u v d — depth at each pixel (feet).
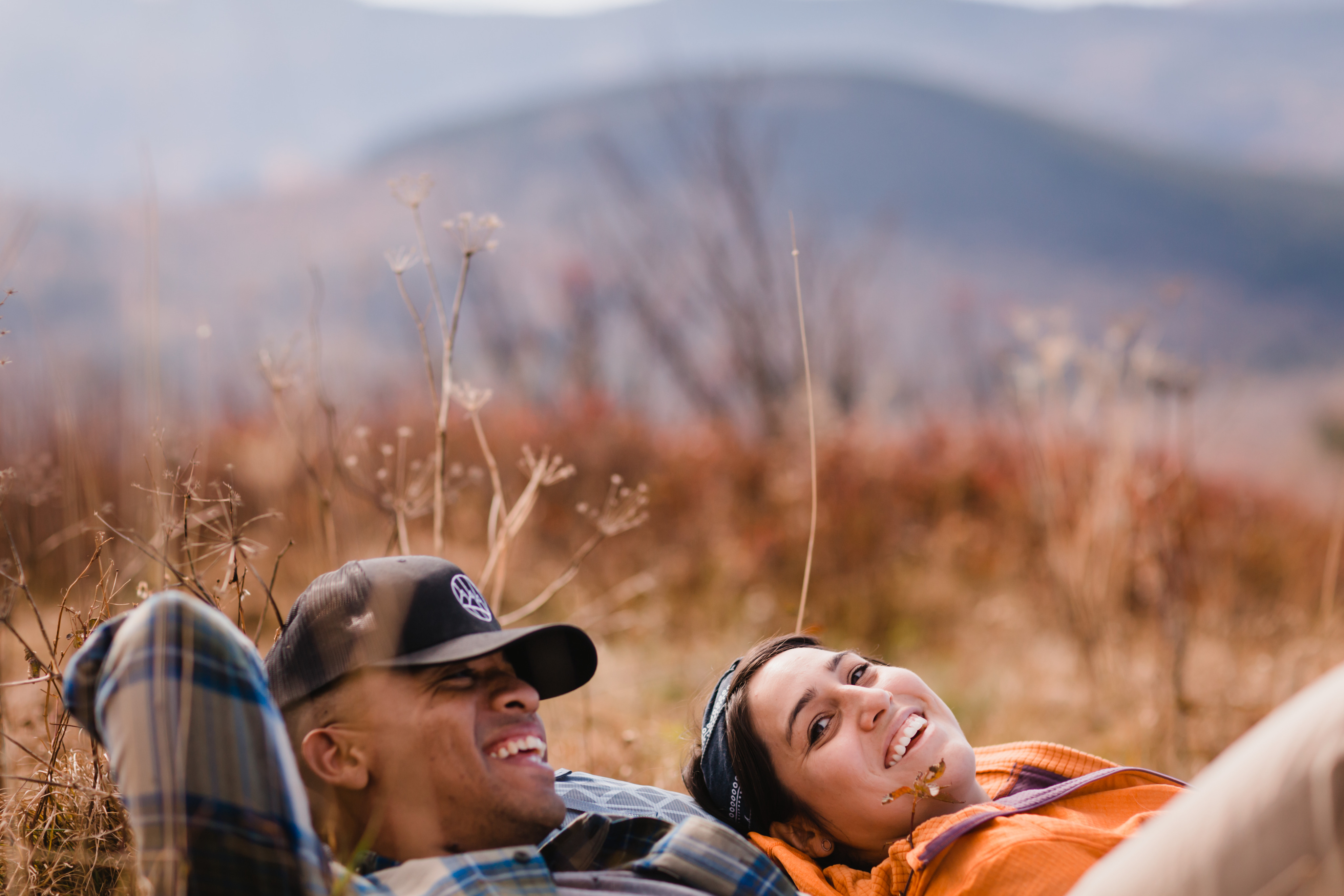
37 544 9.62
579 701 11.30
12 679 8.03
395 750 5.08
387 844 5.21
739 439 24.14
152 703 4.24
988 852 5.55
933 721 6.54
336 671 5.16
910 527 21.54
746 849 5.59
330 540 8.89
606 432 23.21
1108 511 15.17
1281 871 3.40
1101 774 6.43
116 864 5.63
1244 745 3.79
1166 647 12.93
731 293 27.40
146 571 7.48
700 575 18.81
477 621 5.48
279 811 4.29
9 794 6.06
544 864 5.21
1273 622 15.17
